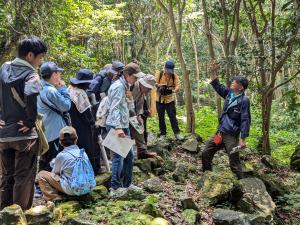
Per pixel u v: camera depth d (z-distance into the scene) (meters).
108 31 15.34
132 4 18.31
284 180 7.66
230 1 9.62
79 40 16.69
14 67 3.77
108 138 5.06
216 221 4.71
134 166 6.30
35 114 3.69
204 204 5.38
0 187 4.11
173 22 9.64
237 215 4.70
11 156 4.01
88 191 4.80
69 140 4.92
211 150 6.70
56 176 4.84
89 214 4.48
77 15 13.41
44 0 10.46
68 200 4.83
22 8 10.05
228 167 7.32
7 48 10.37
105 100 5.77
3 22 9.63
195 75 24.80
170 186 6.02
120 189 5.06
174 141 8.58
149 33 18.98
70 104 5.24
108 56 18.19
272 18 8.62
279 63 8.34
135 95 6.47
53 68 5.14
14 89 3.73
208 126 12.23
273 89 8.72
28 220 3.89
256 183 5.95
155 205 4.75
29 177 3.97
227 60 8.19
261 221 4.86
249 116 6.18
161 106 8.70
